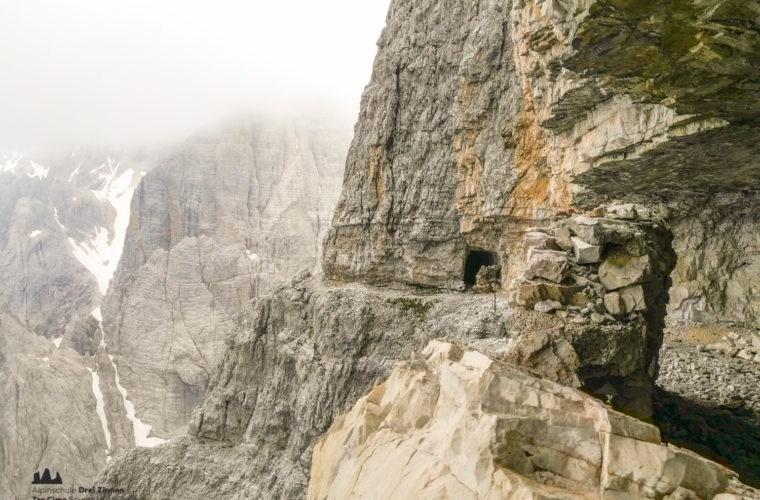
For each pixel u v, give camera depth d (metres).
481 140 51.25
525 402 10.85
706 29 12.16
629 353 15.72
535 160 46.59
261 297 63.47
